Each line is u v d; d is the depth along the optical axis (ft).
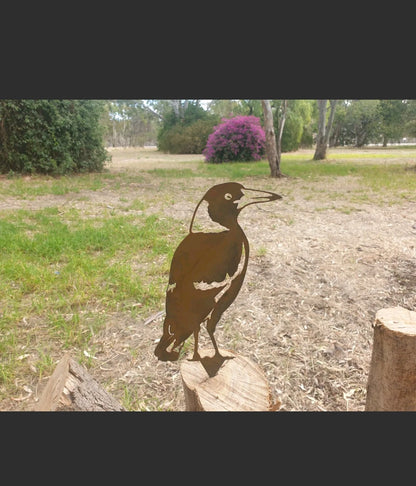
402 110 55.06
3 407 7.03
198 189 29.19
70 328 9.39
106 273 12.13
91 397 5.37
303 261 13.83
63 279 11.78
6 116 29.71
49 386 5.56
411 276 12.54
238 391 5.28
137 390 7.58
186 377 5.58
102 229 16.67
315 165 45.03
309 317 10.27
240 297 11.26
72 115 33.24
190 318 5.35
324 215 20.36
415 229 17.43
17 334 9.15
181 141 77.36
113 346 8.91
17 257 13.15
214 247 5.24
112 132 135.54
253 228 17.97
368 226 18.06
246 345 9.07
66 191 26.30
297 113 79.36
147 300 10.83
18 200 23.08
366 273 12.85
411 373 5.67
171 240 16.08
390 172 36.01
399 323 5.71
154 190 28.58
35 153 31.58
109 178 34.14
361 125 91.40
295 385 7.83
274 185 30.68
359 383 7.91
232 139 50.37
